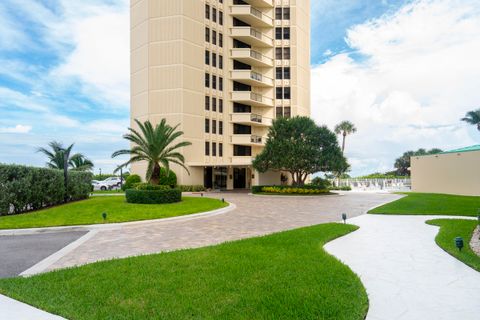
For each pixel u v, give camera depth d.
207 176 40.50
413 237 10.12
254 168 36.38
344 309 4.72
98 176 56.06
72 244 9.76
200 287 5.62
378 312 4.76
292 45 47.19
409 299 5.23
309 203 23.52
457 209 17.17
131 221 13.59
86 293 5.41
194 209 17.52
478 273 6.50
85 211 16.83
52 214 15.71
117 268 6.74
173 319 4.45
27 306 4.98
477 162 29.80
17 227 12.17
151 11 38.66
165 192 21.12
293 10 47.44
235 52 43.00
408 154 80.31
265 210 18.92
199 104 39.31
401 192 36.06
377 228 11.84
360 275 6.40
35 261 7.93
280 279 5.99
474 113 50.84
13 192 16.59
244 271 6.49
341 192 37.31
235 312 4.64
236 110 43.97
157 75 38.25
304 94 48.81
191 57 38.69
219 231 11.96
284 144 33.25
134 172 39.97
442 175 33.44
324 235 10.28
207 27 40.94
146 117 38.50
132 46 41.00
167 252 8.21
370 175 62.88
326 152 33.88
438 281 6.05
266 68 46.84
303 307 4.76
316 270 6.52
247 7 42.97
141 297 5.22
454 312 4.75
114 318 4.50
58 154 29.98
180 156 25.17
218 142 41.53
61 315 4.64
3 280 6.11
